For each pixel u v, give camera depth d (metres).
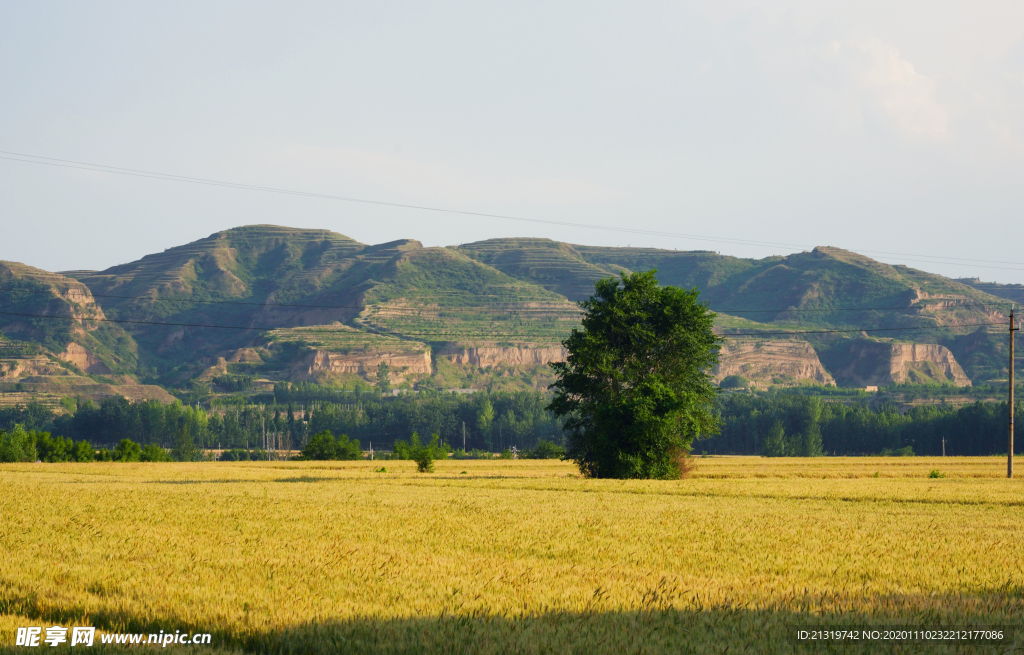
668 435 86.75
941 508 54.09
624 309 89.19
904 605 23.34
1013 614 22.22
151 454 197.00
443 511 48.53
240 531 39.19
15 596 24.88
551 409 93.38
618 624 21.11
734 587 26.00
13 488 65.94
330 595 24.77
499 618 21.81
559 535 38.19
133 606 23.39
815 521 44.59
